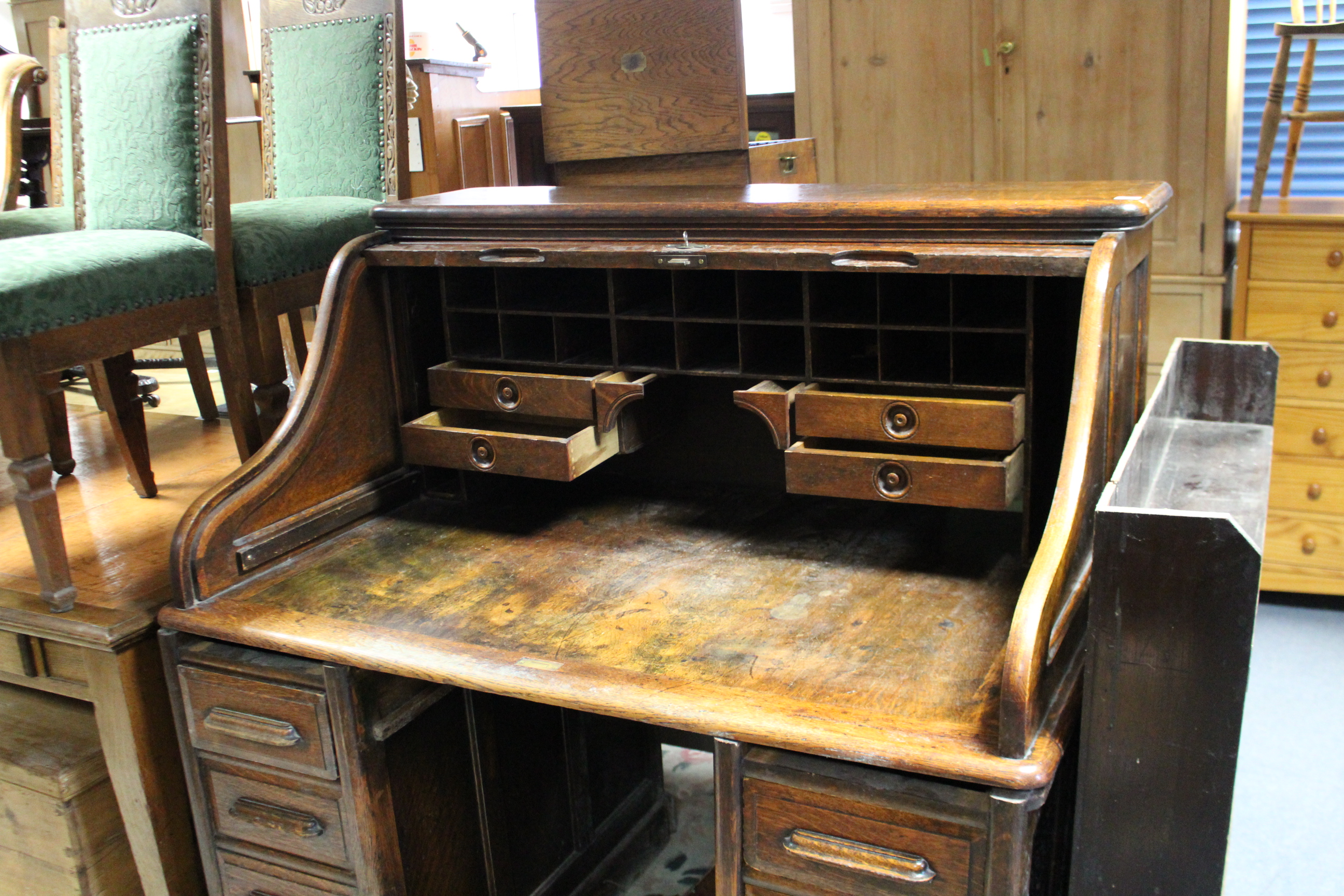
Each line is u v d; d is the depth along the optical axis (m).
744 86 2.32
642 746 2.50
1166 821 1.28
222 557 1.79
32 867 2.06
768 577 1.75
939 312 1.74
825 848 1.35
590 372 2.04
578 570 1.82
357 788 1.68
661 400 2.04
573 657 1.53
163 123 2.18
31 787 1.97
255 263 2.33
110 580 2.02
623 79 2.41
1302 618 3.22
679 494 2.13
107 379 2.37
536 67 6.02
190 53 2.17
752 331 1.78
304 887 1.80
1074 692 1.36
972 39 3.52
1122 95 3.36
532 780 2.11
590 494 2.16
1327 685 2.87
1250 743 2.66
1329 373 3.01
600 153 2.49
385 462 2.09
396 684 1.72
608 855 2.38
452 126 4.74
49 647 1.94
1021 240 1.52
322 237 2.49
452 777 1.89
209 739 1.78
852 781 1.31
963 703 1.35
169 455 2.78
